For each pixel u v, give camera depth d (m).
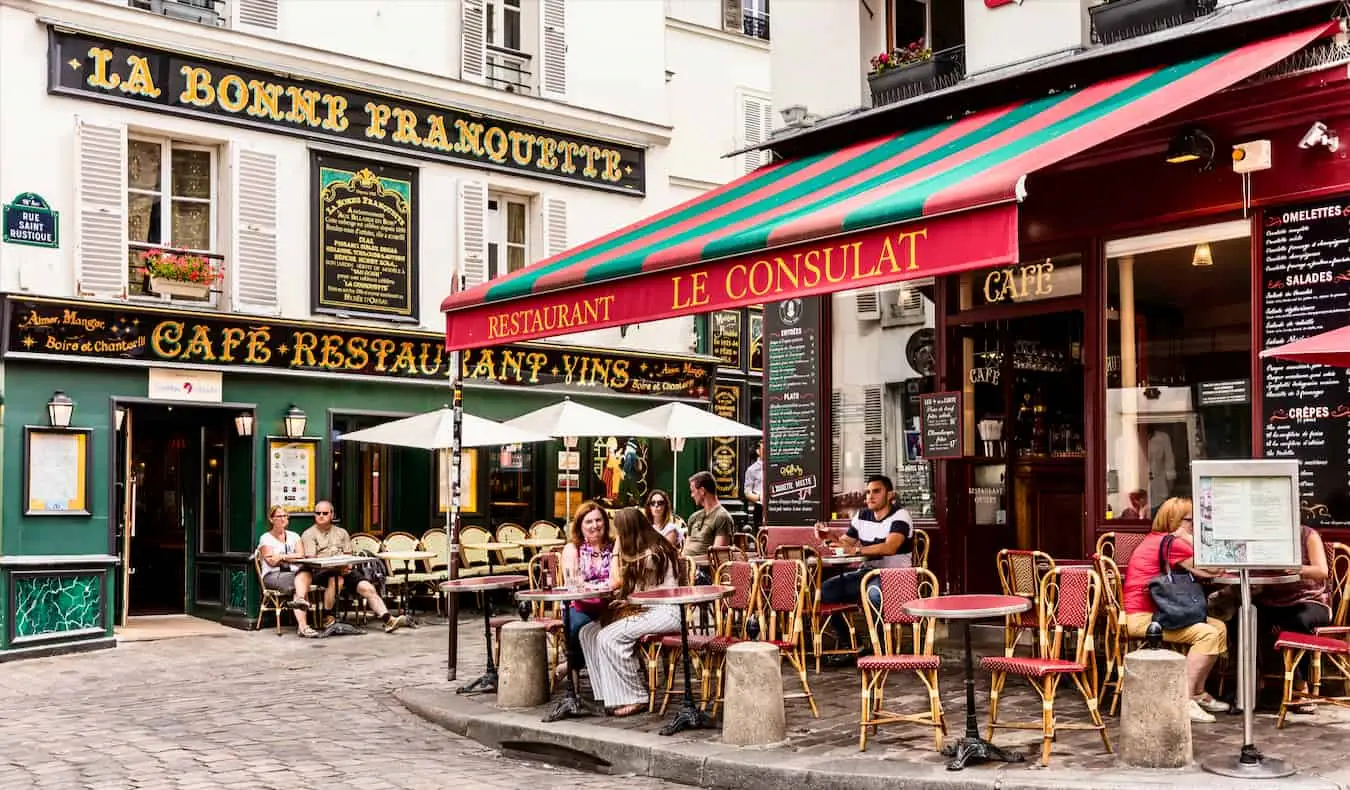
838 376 12.09
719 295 7.86
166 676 11.33
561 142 17.52
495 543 16.42
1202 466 6.48
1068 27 9.91
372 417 15.80
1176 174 9.14
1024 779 6.27
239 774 7.39
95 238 13.52
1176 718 6.48
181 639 13.68
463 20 16.61
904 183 7.84
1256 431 8.68
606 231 18.06
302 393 15.05
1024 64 10.17
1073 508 10.46
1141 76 8.97
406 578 15.13
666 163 18.83
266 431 14.72
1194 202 9.03
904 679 9.37
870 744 7.31
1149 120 7.18
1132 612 7.82
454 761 7.91
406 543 15.48
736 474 19.70
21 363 12.94
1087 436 9.85
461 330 10.03
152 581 15.29
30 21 13.16
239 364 14.41
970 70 10.62
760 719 7.41
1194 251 9.21
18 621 12.58
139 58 13.85
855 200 7.56
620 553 8.64
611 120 18.00
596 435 15.07
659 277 8.27
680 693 9.11
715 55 20.86
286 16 15.04
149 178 14.27
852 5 11.88
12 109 13.03
